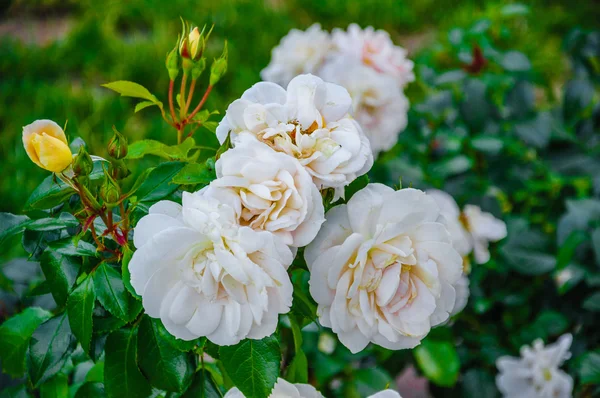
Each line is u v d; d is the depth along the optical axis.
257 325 0.55
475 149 1.20
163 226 0.55
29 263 0.87
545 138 1.20
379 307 0.58
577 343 1.09
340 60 1.04
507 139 1.20
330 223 0.58
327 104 0.59
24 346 0.69
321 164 0.57
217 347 0.61
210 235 0.53
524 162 1.24
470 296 1.12
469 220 1.08
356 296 0.57
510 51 1.24
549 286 1.14
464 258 1.07
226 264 0.53
